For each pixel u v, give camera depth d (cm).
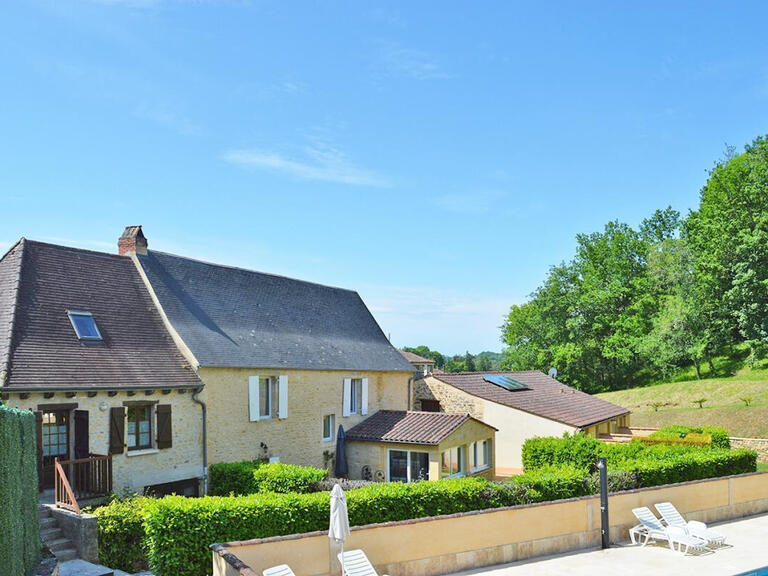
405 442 2564
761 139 6056
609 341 6588
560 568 1446
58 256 2225
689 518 1880
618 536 1694
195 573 1335
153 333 2244
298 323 2962
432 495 1614
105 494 1792
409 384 3403
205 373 2202
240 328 2588
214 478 2159
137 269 2469
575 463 2331
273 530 1417
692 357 5756
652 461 2055
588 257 7281
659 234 7356
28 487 1229
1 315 1898
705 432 3123
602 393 6272
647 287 6669
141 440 2020
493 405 3281
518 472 3130
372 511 1542
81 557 1488
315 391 2688
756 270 5144
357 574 1211
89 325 2072
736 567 1449
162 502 1392
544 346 7300
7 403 1667
